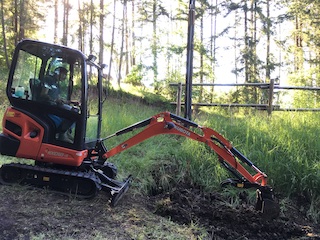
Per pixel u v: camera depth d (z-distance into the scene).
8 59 19.59
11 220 3.43
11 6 19.70
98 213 3.93
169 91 18.52
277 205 4.31
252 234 4.23
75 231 3.37
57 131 4.36
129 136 7.05
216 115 7.91
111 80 20.27
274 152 5.81
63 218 3.65
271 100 8.09
